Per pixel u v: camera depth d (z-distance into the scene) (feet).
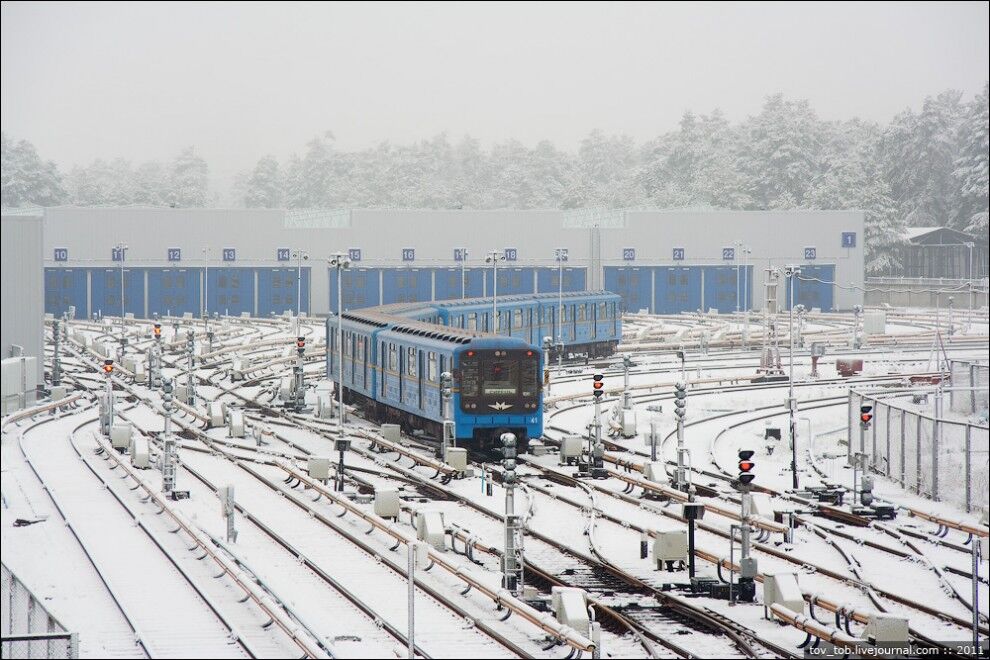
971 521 177.88
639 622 123.54
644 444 253.24
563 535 166.50
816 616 128.57
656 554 145.38
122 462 214.90
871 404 243.81
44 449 239.91
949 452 218.59
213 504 190.08
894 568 151.74
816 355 374.43
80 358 436.76
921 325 539.29
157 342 338.75
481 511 183.52
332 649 109.19
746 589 133.49
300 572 145.69
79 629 119.75
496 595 125.39
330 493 181.68
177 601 130.72
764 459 242.99
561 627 111.24
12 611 123.54
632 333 504.02
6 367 246.27
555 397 314.96
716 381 353.51
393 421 269.23
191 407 304.71
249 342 474.90
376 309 317.22
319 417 290.15
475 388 224.94
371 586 138.10
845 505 190.08
